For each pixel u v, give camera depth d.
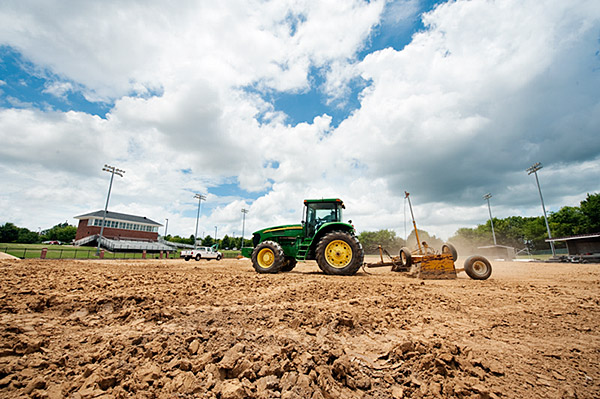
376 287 4.95
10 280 4.32
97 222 42.47
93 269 7.18
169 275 6.22
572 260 21.44
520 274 9.72
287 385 1.64
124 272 6.65
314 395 1.58
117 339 2.11
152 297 3.38
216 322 2.60
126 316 2.70
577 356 2.18
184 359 1.80
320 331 2.52
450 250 7.43
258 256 7.94
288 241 8.51
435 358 2.00
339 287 4.83
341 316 2.87
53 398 1.42
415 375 1.83
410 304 3.72
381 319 3.00
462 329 2.78
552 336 2.63
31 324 2.36
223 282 5.21
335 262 7.39
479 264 6.83
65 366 1.73
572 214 46.09
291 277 6.33
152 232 48.47
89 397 1.46
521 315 3.32
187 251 24.28
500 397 1.60
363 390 1.67
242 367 1.77
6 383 1.50
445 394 1.64
